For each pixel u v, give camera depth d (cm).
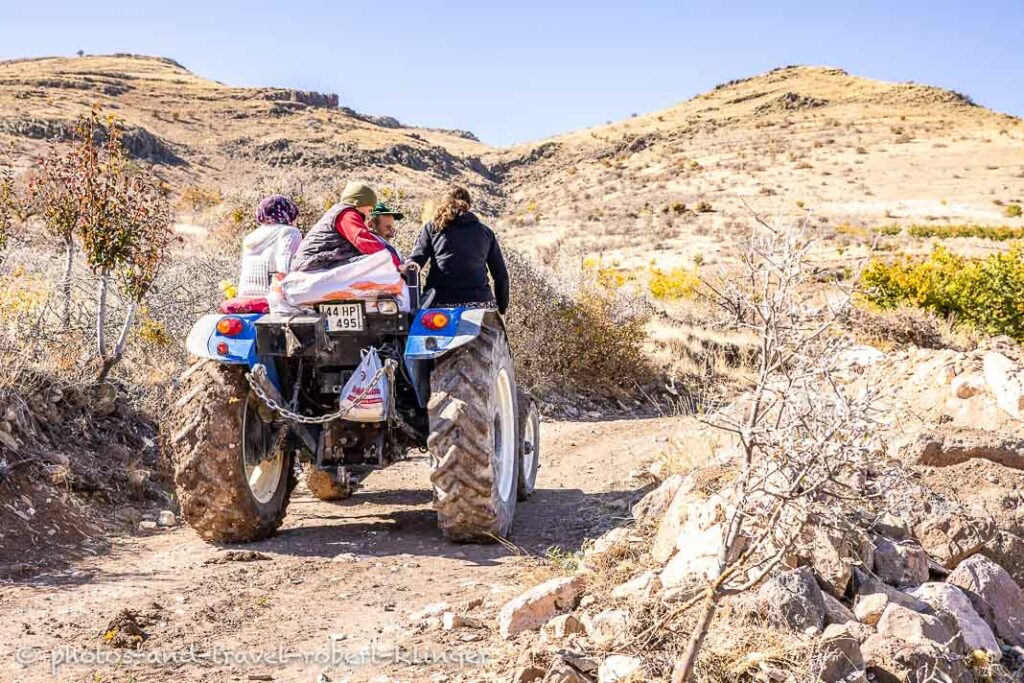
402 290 591
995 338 1752
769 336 309
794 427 314
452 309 589
